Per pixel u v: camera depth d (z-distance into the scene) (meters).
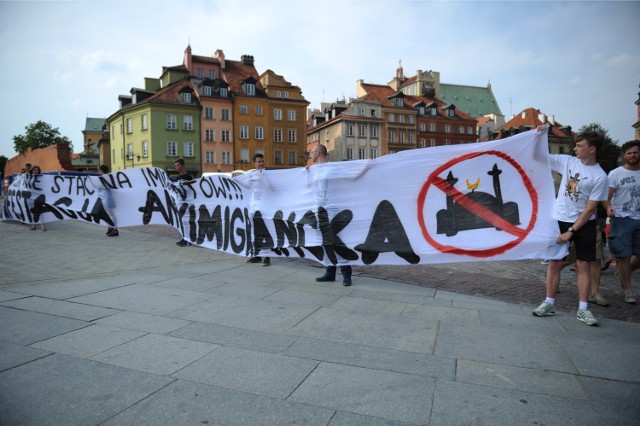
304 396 2.70
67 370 2.99
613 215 5.07
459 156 5.47
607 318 4.50
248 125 56.19
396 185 5.79
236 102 55.53
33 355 3.24
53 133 89.94
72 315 4.24
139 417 2.41
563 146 75.88
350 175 6.03
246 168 55.91
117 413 2.45
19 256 7.54
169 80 56.84
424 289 5.68
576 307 4.88
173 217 9.70
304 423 2.39
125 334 3.74
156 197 10.10
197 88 54.47
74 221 14.59
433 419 2.44
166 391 2.72
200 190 8.58
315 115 74.38
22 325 3.91
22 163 62.84
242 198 7.61
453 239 5.47
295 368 3.11
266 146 57.34
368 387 2.82
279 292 5.40
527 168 5.07
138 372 2.99
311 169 6.39
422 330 3.97
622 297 5.45
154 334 3.76
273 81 58.78
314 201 6.33
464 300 5.11
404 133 69.50
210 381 2.88
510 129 78.56
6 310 4.34
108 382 2.83
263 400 2.64
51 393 2.66
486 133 85.19
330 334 3.85
